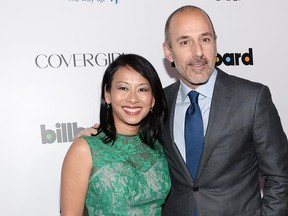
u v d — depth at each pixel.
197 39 1.62
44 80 2.18
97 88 2.24
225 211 1.58
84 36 2.23
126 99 1.57
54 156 2.19
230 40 2.44
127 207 1.52
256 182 1.65
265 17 2.50
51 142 2.18
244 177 1.61
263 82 2.49
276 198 1.53
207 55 1.61
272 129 1.55
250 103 1.56
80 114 2.22
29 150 2.15
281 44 2.52
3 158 2.11
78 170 1.53
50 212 2.17
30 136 2.15
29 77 2.16
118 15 2.28
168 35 1.71
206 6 2.41
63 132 2.20
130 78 1.57
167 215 1.77
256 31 2.48
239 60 2.45
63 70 2.20
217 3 2.43
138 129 1.69
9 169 2.12
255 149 1.59
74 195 1.54
